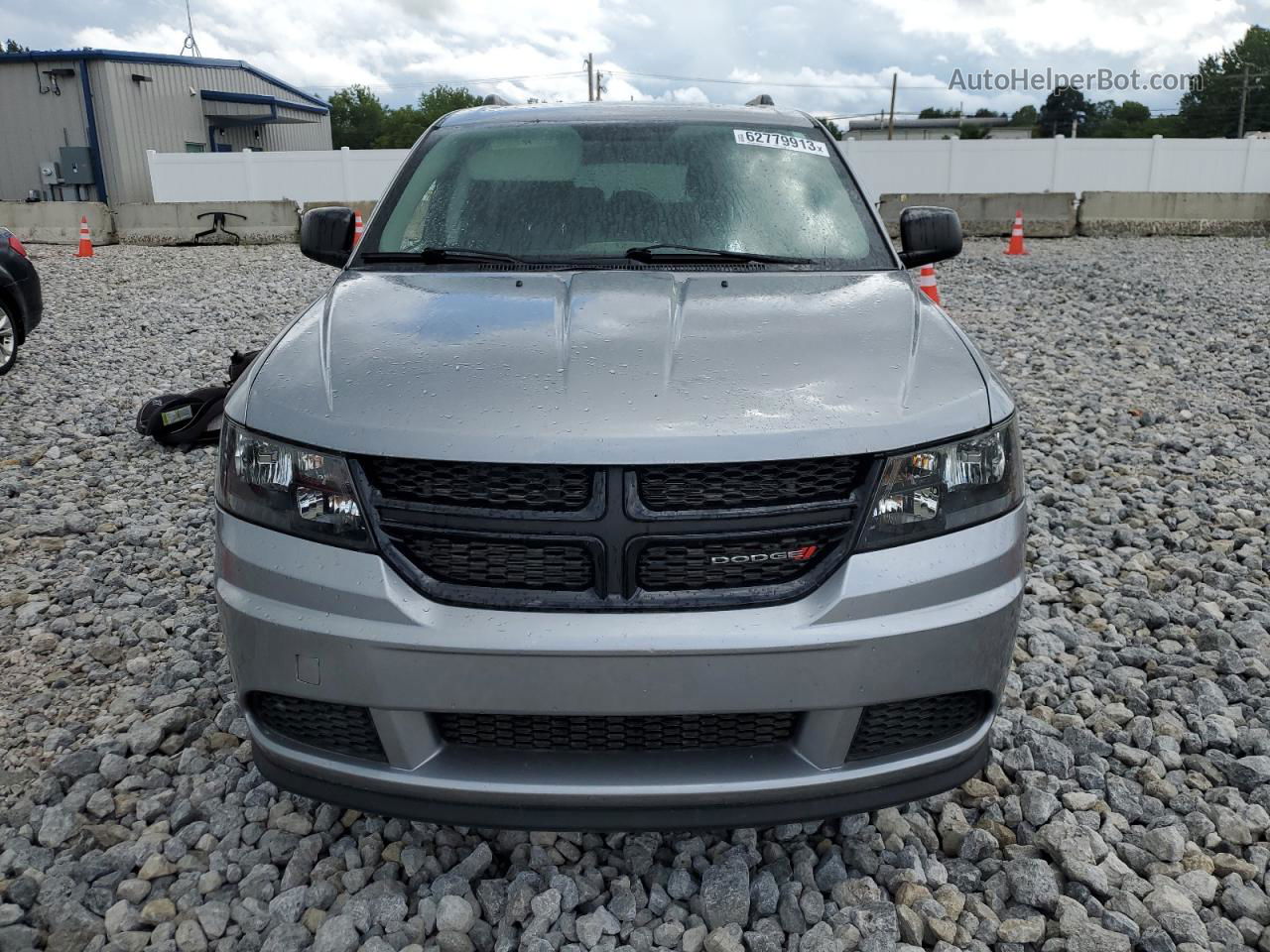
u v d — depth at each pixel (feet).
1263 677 9.80
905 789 6.54
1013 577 6.68
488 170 10.23
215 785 8.20
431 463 6.20
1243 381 21.58
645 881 7.22
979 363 7.33
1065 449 16.88
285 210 55.62
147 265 45.68
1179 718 9.20
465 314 7.66
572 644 5.97
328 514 6.34
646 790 6.15
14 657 10.57
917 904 6.84
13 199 88.99
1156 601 11.55
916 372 6.88
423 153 10.79
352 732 6.48
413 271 9.09
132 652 10.64
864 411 6.39
